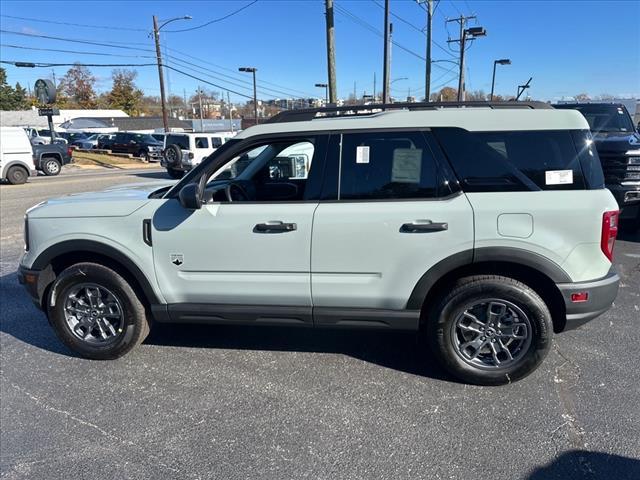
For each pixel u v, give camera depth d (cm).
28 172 1784
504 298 322
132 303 374
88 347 387
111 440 290
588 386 338
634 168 703
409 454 272
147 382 356
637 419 299
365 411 314
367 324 345
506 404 318
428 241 320
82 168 2802
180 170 2116
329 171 336
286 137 343
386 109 352
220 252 347
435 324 336
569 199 312
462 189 321
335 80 1798
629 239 755
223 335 434
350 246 329
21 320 474
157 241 355
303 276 341
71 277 375
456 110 329
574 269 314
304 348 405
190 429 299
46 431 299
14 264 677
